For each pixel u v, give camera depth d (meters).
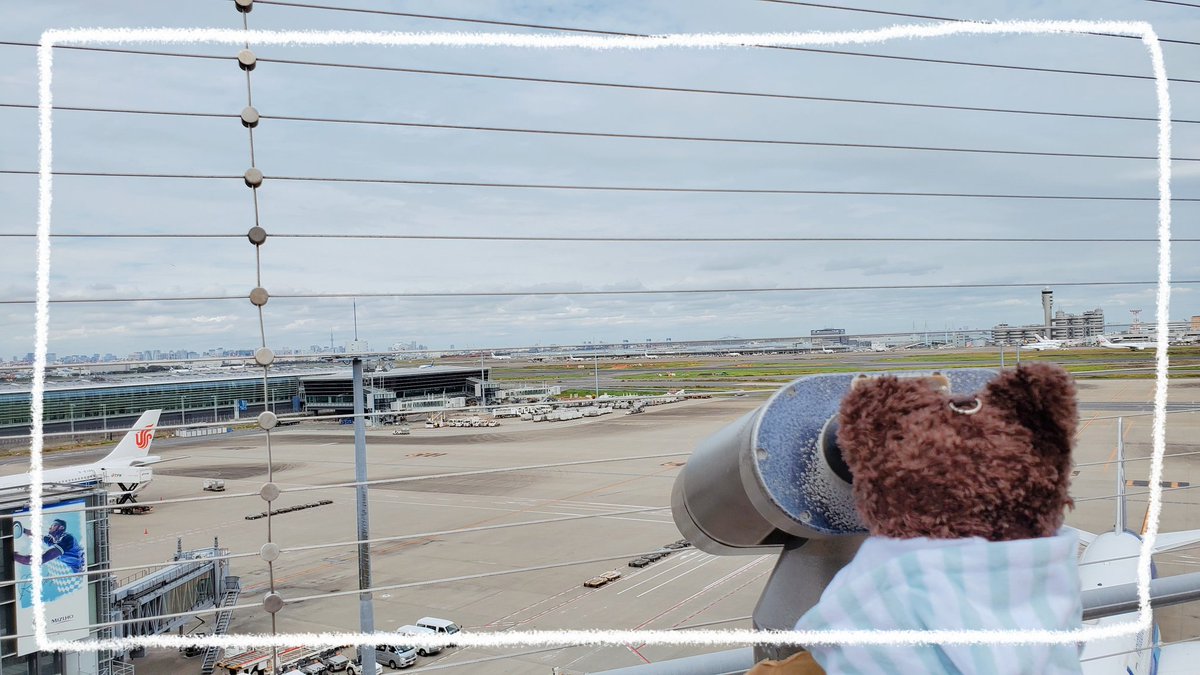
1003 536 0.66
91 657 7.77
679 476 0.98
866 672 0.64
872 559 0.69
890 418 0.71
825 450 0.81
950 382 0.84
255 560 17.89
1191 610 10.92
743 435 0.82
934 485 0.66
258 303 1.51
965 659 0.60
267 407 1.51
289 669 10.83
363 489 1.56
